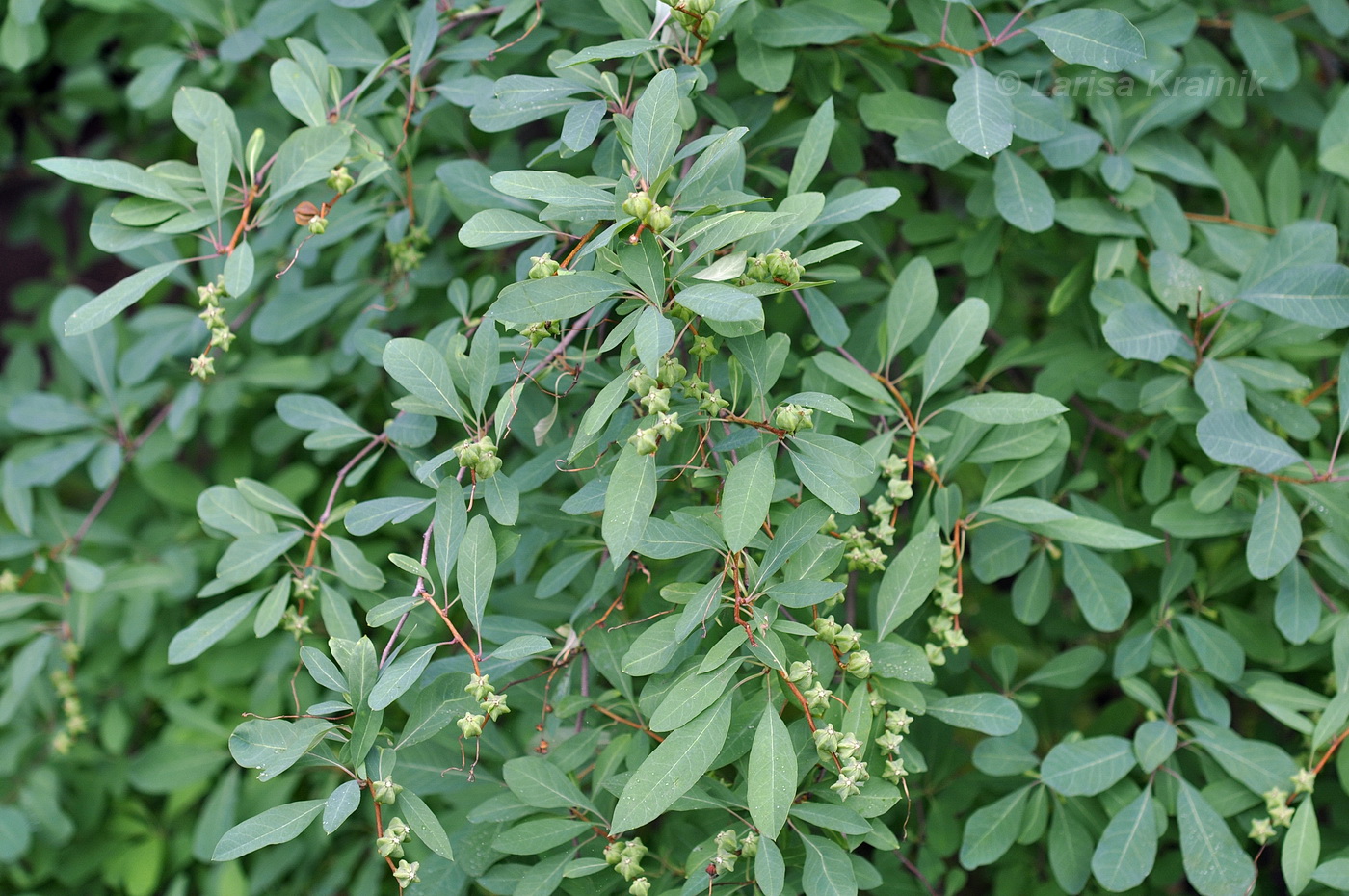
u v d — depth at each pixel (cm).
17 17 115
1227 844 95
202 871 128
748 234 85
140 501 134
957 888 105
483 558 88
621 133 90
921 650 92
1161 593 103
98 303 91
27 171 156
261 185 98
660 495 99
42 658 117
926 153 100
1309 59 125
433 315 114
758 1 101
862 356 104
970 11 102
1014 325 114
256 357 122
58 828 122
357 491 121
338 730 87
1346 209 108
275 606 96
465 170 100
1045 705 115
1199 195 114
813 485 87
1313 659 103
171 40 128
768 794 85
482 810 92
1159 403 100
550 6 103
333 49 105
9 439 137
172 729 124
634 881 90
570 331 92
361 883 117
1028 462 96
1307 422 99
